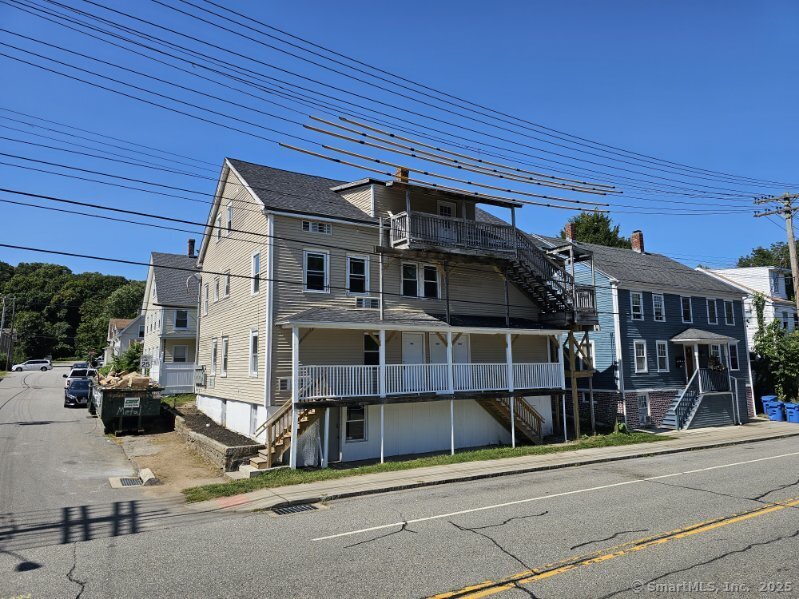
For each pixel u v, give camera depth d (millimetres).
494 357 23188
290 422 16422
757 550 7469
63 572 7133
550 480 13719
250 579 6723
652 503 10547
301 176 23969
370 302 20109
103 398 21188
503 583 6355
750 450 19172
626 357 27203
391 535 8633
